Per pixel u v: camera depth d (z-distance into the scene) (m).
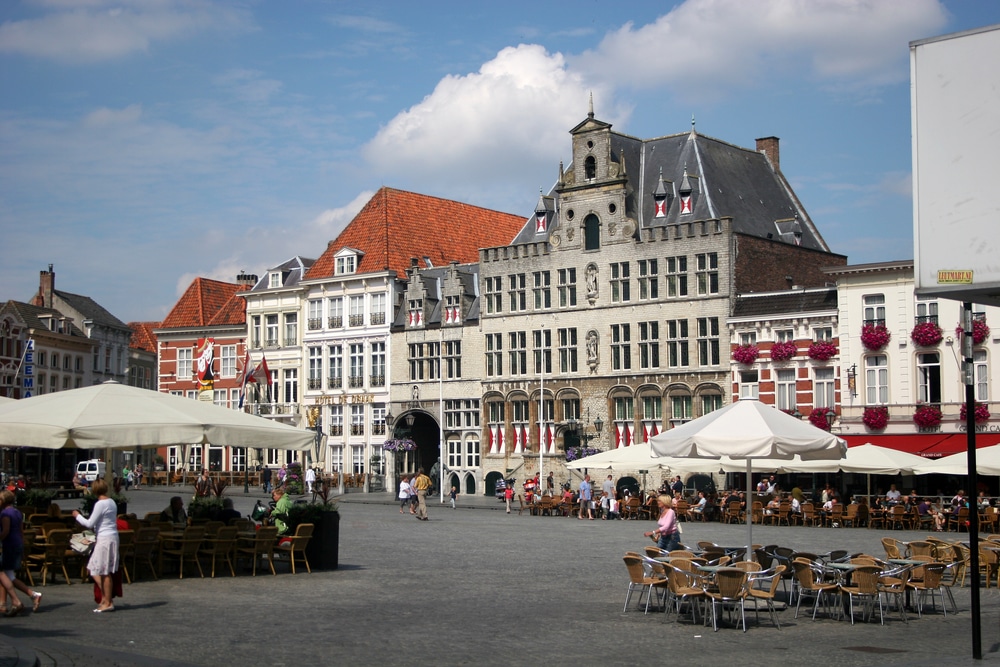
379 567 29.78
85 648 16.62
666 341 68.38
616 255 70.88
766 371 63.72
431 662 16.44
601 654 17.42
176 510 29.31
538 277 74.75
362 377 84.25
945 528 46.78
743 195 72.38
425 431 82.88
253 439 26.16
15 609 20.22
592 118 72.31
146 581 25.48
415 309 81.19
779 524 51.38
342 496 74.31
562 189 73.44
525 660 16.77
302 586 25.34
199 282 98.19
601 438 70.81
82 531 24.23
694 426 24.47
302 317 88.12
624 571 29.52
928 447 55.38
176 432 24.91
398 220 86.50
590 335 71.69
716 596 20.28
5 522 20.12
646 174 73.69
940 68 17.66
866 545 37.97
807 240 75.44
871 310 59.34
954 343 56.34
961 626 21.12
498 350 76.44
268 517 29.39
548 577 28.06
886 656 17.56
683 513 54.53
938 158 17.61
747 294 65.75
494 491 75.88
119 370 107.50
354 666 16.02
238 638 18.22
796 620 21.73
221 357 93.75
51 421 24.00
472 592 24.91
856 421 58.94
